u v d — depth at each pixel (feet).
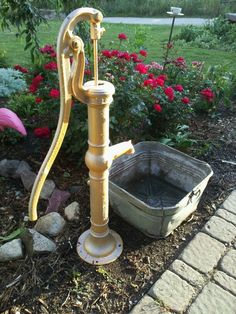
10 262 4.89
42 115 7.24
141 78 6.84
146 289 4.61
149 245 5.26
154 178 6.53
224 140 8.08
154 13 30.81
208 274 4.82
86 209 5.81
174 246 5.27
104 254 4.94
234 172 7.01
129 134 6.84
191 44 18.54
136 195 6.14
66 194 5.98
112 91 3.72
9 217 5.63
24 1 6.23
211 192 6.44
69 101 3.68
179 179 6.19
